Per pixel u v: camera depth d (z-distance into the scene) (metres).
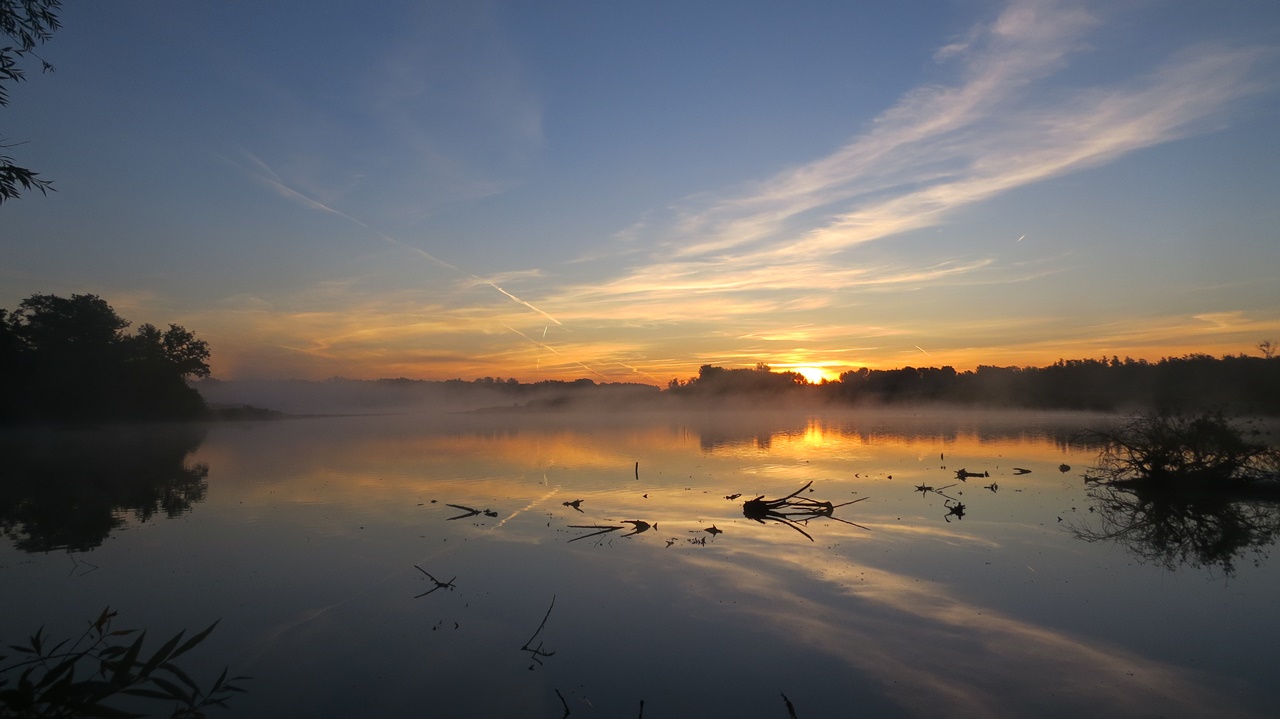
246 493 24.02
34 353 56.28
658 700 8.29
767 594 12.06
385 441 49.00
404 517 19.41
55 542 16.48
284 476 28.59
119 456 37.53
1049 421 65.75
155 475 29.16
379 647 9.96
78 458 36.53
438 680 8.89
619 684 8.73
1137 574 13.20
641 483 25.98
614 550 15.34
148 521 19.03
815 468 30.52
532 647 9.91
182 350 73.94
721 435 53.00
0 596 12.32
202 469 31.28
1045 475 27.59
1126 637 10.03
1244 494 22.08
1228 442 22.72
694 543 15.94
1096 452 36.91
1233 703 8.04
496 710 8.09
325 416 104.06
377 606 11.71
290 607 11.70
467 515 19.64
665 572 13.51
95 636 10.38
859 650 9.64
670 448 41.31
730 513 19.77
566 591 12.41
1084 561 14.15
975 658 9.34
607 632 10.43
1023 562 14.07
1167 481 23.69
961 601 11.62
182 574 13.64
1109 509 20.03
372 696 8.45
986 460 33.44
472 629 10.63
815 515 19.19
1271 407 45.34
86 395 60.03
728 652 9.63
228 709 8.16
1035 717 7.78
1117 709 7.92
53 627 10.83
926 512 19.66
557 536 16.83
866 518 18.78
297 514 19.95
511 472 29.59
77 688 6.30
